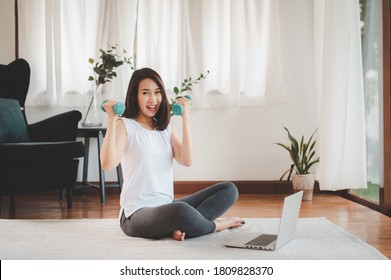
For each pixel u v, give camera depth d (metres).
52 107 3.62
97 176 3.63
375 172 2.99
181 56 3.61
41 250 1.84
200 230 1.99
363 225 2.42
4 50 3.61
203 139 3.68
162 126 2.09
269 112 3.68
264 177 3.69
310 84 3.67
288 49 3.67
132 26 3.58
